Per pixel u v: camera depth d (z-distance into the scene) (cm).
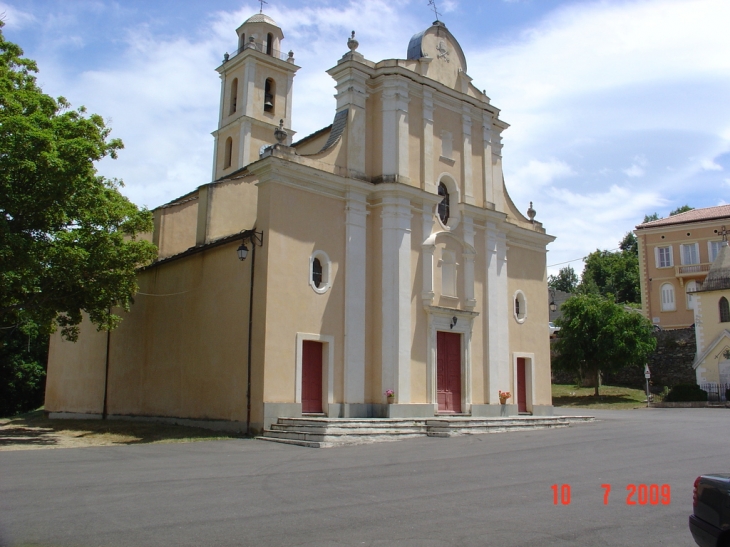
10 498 890
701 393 3991
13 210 1705
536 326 2752
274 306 1900
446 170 2430
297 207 2012
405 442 1670
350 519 776
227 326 2022
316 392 2005
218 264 2108
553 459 1320
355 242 2148
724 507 559
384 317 2150
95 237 1864
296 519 774
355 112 2241
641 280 5756
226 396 1972
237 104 3225
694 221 5550
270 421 1831
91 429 2123
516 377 2605
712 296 4484
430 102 2394
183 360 2206
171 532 709
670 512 839
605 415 2909
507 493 949
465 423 1903
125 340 2589
